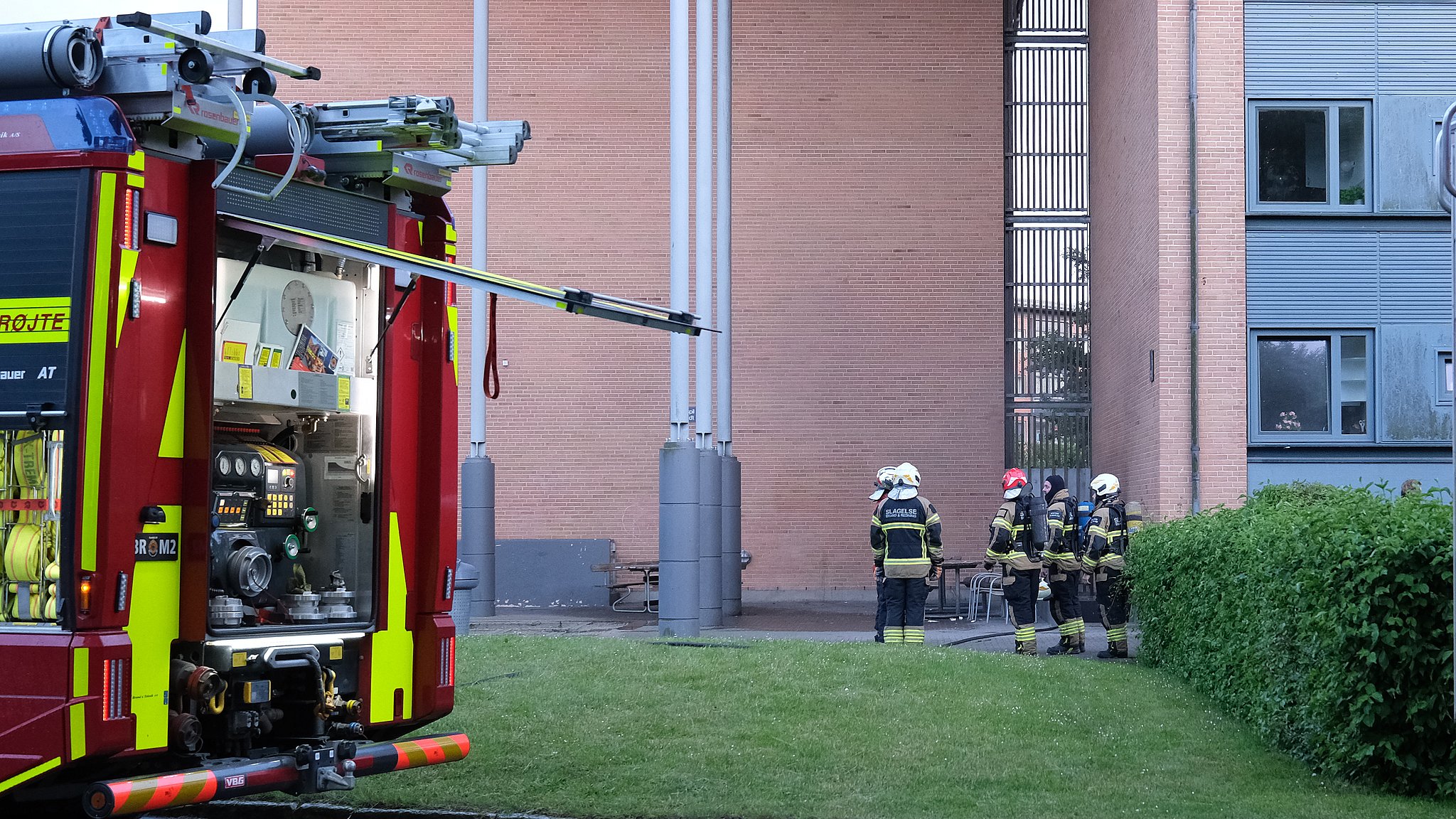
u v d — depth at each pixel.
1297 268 16.55
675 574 14.40
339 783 5.82
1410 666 7.17
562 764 7.91
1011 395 23.08
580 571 22.77
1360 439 16.41
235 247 5.84
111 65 5.32
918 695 9.70
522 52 23.34
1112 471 20.31
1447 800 7.13
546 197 23.22
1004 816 6.86
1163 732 9.02
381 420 6.48
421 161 6.59
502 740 8.45
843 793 7.37
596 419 23.06
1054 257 23.14
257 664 5.73
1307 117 16.66
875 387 23.05
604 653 11.30
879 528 13.37
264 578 5.87
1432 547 7.14
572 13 23.36
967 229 23.16
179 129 5.38
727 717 9.05
